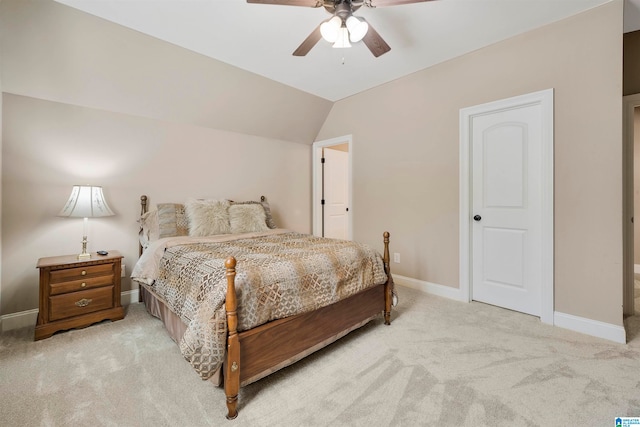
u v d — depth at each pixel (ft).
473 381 5.31
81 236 8.76
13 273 7.73
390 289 7.82
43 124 8.11
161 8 6.73
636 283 11.27
